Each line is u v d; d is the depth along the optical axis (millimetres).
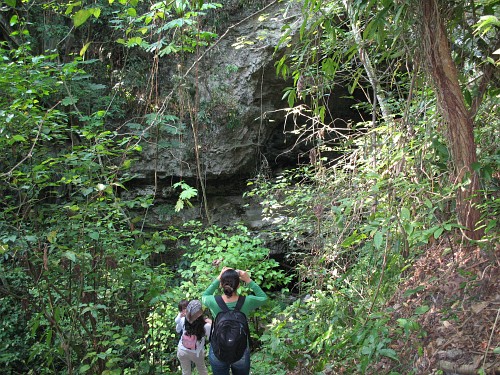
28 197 5734
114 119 10312
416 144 4531
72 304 5375
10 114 4926
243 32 10156
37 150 5496
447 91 3982
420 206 4234
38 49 10203
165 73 10352
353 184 5203
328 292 5156
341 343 3900
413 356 3854
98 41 10336
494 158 4152
